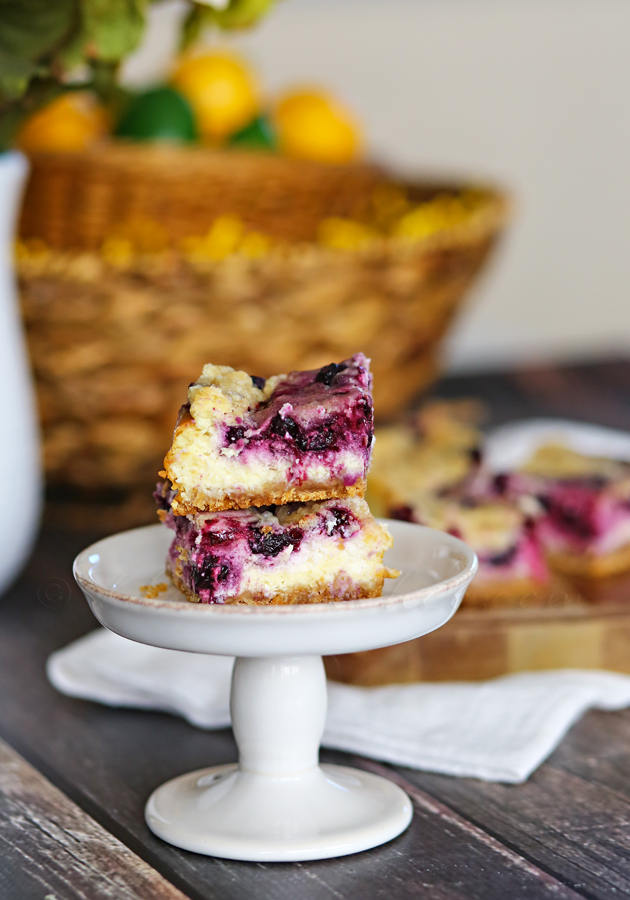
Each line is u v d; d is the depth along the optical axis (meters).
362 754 0.77
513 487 0.95
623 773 0.75
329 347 1.04
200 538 0.68
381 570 0.69
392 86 1.98
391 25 1.95
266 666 0.71
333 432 0.69
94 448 1.02
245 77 1.11
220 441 0.68
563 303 2.14
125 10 0.85
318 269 1.01
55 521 1.05
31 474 0.91
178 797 0.72
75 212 1.00
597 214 2.11
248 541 0.68
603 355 1.75
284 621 0.65
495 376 1.61
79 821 0.72
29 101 0.88
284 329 1.02
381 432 1.04
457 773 0.75
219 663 0.83
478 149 2.04
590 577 0.96
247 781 0.71
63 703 0.82
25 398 0.90
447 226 1.12
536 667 0.84
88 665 0.83
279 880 0.68
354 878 0.68
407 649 0.83
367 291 1.04
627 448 1.12
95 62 0.89
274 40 1.88
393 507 0.93
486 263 1.20
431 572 0.72
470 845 0.70
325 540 0.69
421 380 1.16
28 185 0.99
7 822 0.72
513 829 0.71
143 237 1.01
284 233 1.06
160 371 1.00
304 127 1.11
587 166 2.08
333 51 1.93
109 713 0.81
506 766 0.74
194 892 0.67
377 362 1.07
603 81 2.05
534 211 2.08
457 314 1.18
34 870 0.69
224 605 0.65
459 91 2.01
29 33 0.84
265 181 1.02
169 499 0.71
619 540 0.96
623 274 2.15
